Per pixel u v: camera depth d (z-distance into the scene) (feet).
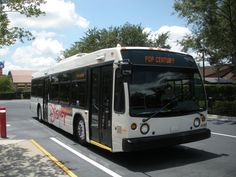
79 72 41.09
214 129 52.95
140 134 28.60
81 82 40.16
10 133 52.54
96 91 35.29
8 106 137.59
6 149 37.99
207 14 73.87
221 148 36.24
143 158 32.42
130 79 28.78
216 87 92.12
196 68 32.45
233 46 75.66
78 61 41.88
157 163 30.30
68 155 34.88
